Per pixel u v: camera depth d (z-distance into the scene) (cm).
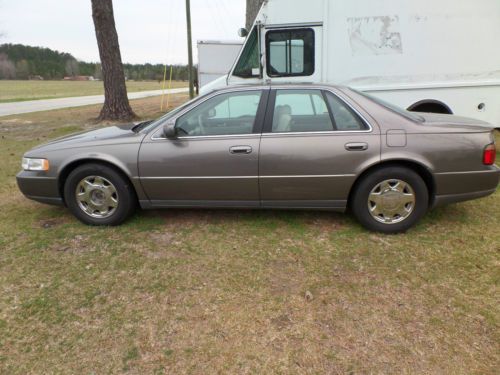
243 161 356
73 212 394
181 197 378
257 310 261
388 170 350
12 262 326
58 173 380
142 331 242
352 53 618
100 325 248
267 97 362
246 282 294
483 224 387
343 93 355
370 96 368
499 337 231
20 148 845
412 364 212
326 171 351
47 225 401
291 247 346
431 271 303
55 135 1035
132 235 375
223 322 250
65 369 213
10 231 388
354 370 209
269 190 363
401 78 621
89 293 282
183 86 5966
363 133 346
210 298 275
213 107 367
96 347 229
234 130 361
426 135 341
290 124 356
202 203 379
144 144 368
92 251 344
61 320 253
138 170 370
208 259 328
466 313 253
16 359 221
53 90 4869
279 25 620
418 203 355
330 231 376
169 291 284
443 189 350
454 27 596
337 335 236
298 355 221
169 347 229
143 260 328
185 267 316
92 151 372
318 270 308
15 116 1591
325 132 350
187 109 368
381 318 251
